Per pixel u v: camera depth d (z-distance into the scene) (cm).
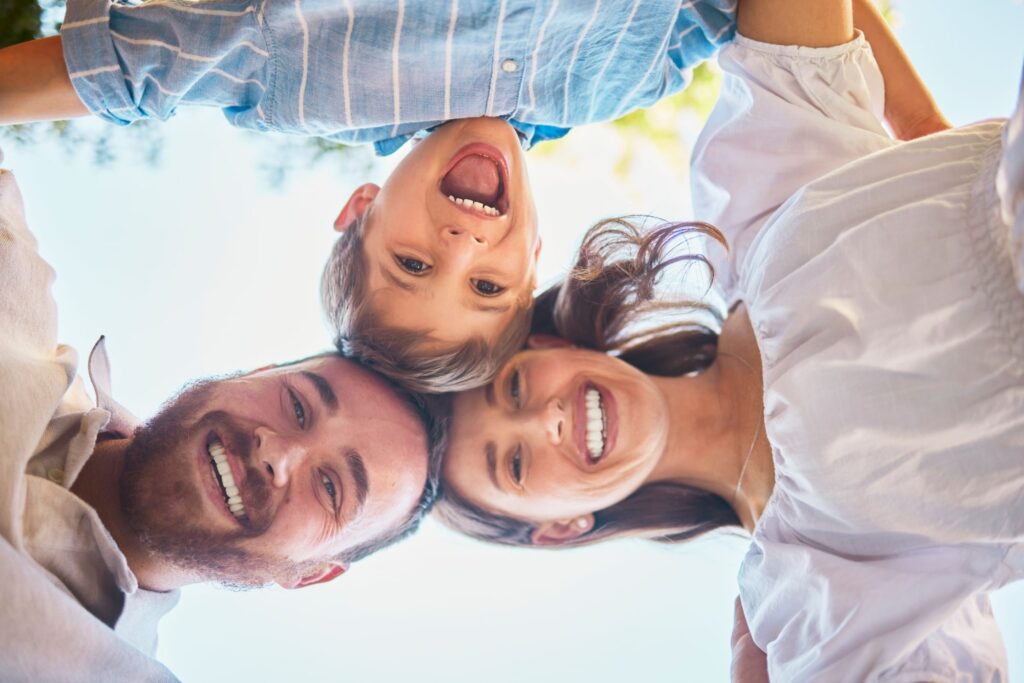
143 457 95
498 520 105
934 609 83
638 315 106
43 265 90
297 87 94
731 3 98
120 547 93
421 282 100
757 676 97
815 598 87
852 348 79
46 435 86
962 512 79
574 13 93
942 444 77
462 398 103
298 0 88
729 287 106
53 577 80
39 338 87
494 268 100
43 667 74
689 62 104
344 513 100
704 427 104
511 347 104
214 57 90
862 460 81
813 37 98
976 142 78
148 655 87
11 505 76
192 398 98
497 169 99
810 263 83
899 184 80
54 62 89
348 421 101
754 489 102
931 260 76
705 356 106
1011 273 70
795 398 83
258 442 98
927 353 76
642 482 105
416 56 93
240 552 97
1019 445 74
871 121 99
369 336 101
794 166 98
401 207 99
